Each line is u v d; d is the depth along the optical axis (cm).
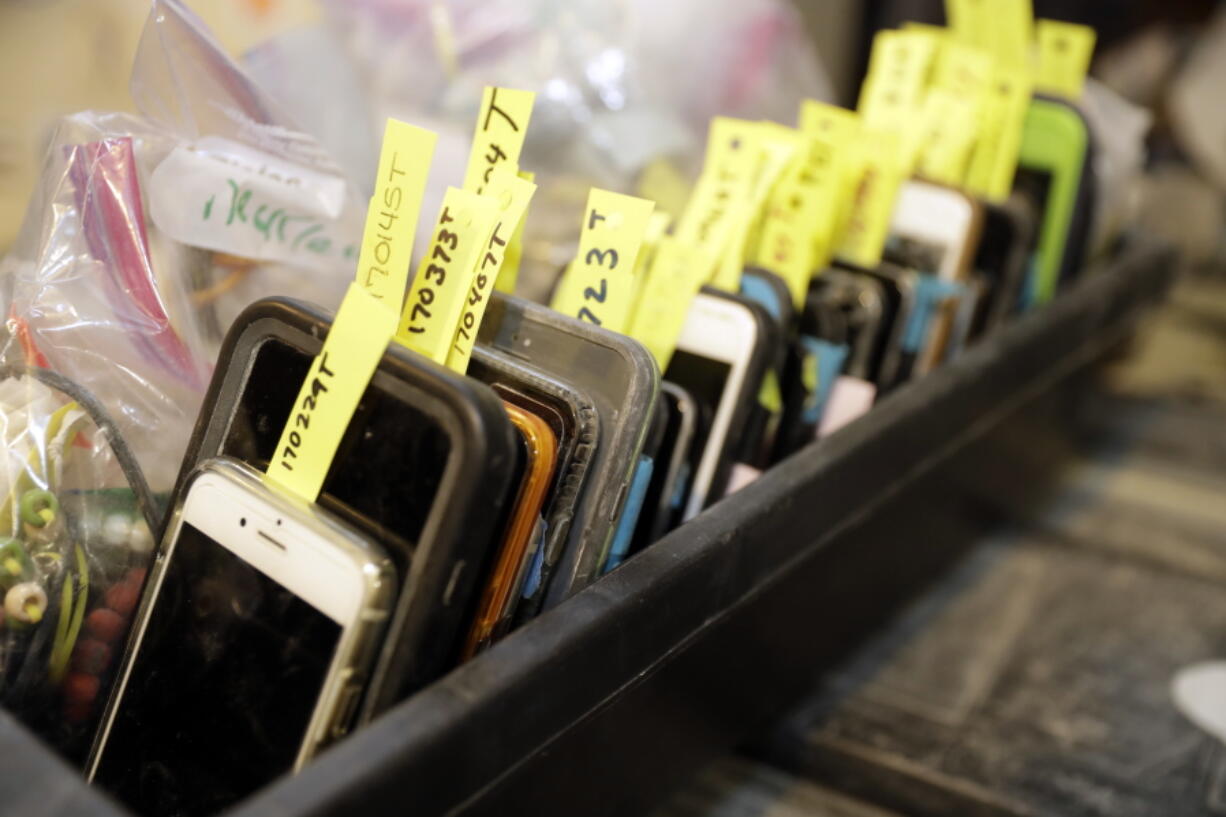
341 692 39
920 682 83
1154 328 147
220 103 59
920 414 71
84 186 54
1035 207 98
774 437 66
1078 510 111
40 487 47
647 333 63
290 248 59
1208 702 81
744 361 61
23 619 46
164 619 45
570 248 75
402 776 36
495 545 44
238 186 57
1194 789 73
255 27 76
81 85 85
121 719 45
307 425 44
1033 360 88
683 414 58
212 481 45
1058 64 102
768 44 94
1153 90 151
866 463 65
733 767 75
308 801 33
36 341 52
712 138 68
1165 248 116
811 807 73
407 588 40
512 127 51
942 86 89
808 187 68
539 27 84
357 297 43
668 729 54
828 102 102
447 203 49
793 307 67
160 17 57
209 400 49
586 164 81
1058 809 70
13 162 86
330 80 75
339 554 40
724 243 65
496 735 40
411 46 83
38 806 33
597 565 48
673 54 92
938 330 79
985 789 71
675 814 69
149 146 56
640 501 52
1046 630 91
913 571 83
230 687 42
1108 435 127
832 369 69
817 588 66
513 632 43
